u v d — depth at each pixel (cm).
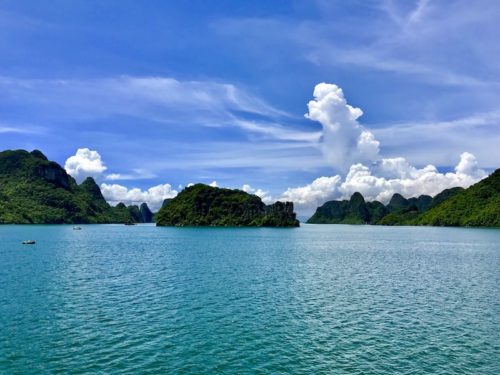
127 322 3675
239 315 3981
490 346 3148
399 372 2658
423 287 5531
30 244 12644
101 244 13212
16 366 2670
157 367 2689
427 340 3278
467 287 5550
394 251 11462
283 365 2758
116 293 4909
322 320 3834
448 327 3631
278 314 4038
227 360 2830
